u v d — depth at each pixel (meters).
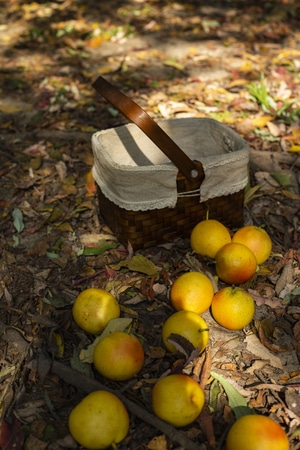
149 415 1.92
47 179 3.36
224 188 2.64
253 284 2.56
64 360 2.21
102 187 2.68
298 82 4.50
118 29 5.68
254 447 1.73
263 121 3.84
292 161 3.49
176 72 4.76
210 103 4.14
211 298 2.31
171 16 6.11
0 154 3.59
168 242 2.76
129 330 2.16
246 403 2.04
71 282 2.61
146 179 2.46
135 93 4.38
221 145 2.91
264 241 2.57
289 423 1.99
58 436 1.94
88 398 1.86
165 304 2.47
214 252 2.55
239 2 6.50
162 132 2.38
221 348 2.29
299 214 3.06
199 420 1.97
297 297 2.53
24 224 3.01
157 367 2.18
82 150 3.62
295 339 2.33
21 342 2.32
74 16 6.13
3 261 2.73
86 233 2.91
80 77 4.70
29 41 5.51
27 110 4.17
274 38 5.48
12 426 1.98
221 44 5.35
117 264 2.68
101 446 1.83
